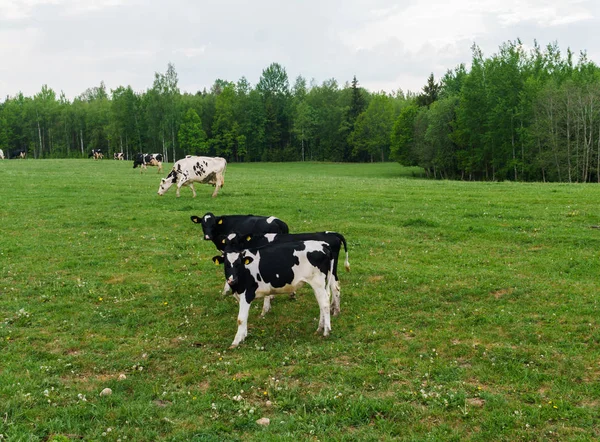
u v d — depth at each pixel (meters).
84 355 9.42
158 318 11.38
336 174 82.00
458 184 34.72
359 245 17.39
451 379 8.30
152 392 8.00
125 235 19.16
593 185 32.22
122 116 108.31
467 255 16.02
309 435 6.80
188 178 27.09
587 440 6.49
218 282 13.77
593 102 58.28
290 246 10.25
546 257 15.44
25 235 19.14
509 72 67.56
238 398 7.69
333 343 9.77
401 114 88.44
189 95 137.62
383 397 7.76
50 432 6.84
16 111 131.25
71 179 37.16
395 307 11.83
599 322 10.38
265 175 46.66
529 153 63.12
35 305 12.08
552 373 8.39
